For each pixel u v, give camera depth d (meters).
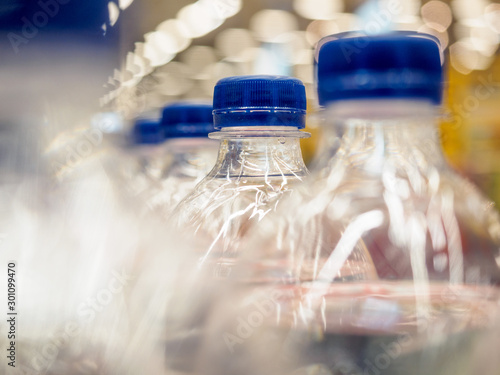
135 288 0.30
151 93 0.62
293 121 0.25
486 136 0.54
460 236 0.24
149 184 0.37
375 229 0.24
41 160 0.36
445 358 0.23
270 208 0.27
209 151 0.35
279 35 0.87
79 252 0.32
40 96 0.36
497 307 0.23
